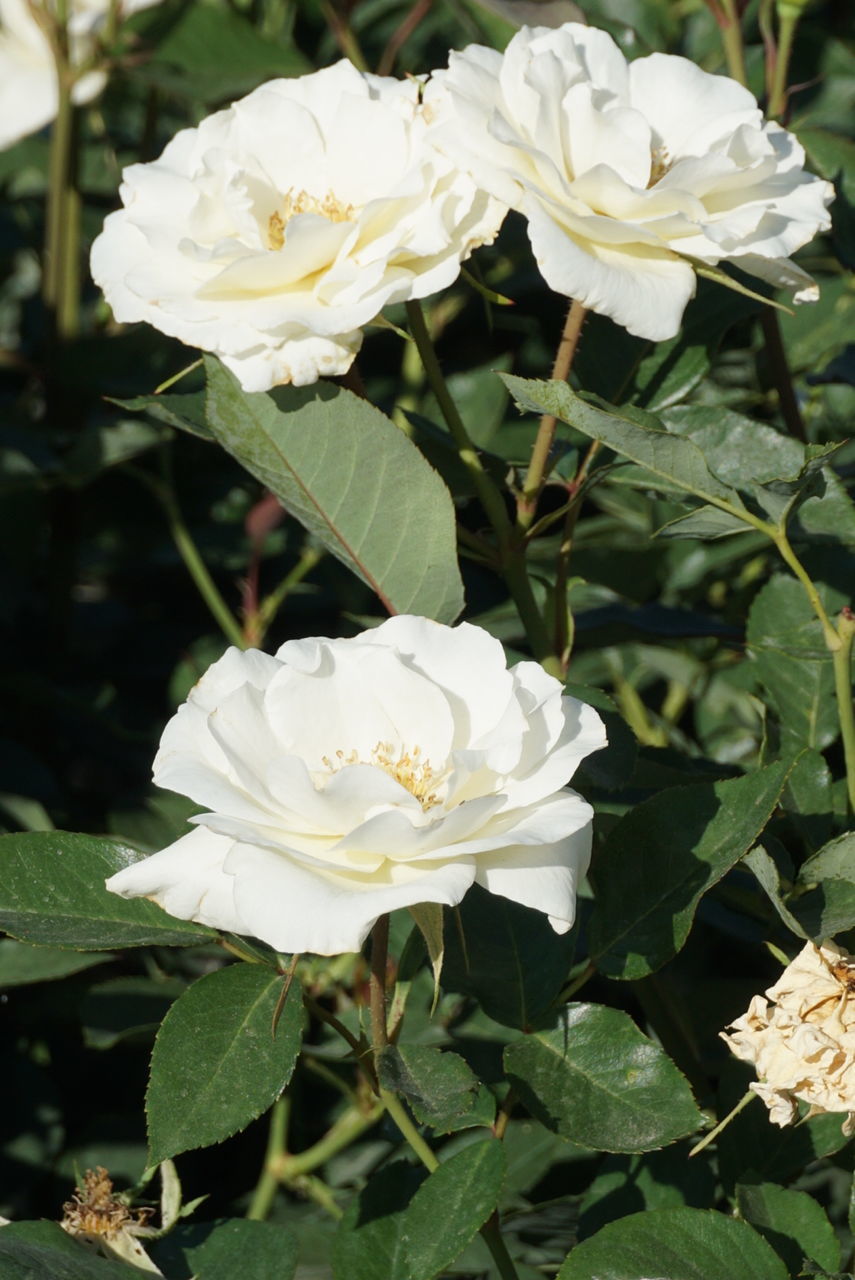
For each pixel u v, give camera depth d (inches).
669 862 36.2
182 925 36.1
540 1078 35.5
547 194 36.2
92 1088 45.3
